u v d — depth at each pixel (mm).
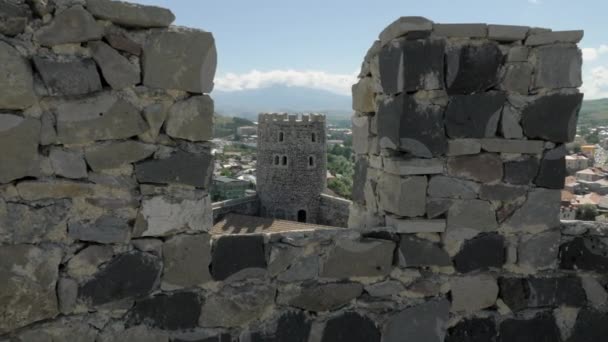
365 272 3355
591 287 3650
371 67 3662
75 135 2766
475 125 3311
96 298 2908
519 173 3428
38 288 2770
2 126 2600
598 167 54344
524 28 3264
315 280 3289
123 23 2787
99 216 2865
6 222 2668
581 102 3406
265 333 3238
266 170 33938
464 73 3232
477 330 3535
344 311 3355
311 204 33344
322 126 33188
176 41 2898
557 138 3426
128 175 2900
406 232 3361
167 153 2967
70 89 2723
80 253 2850
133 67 2846
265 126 33719
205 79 2994
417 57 3152
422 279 3438
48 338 2828
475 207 3402
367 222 3877
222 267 3135
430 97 3230
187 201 3037
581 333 3658
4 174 2631
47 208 2752
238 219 23391
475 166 3361
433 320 3469
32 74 2637
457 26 3172
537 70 3340
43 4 2605
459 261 3449
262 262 3193
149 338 3049
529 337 3592
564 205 28609
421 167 3273
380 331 3412
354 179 4242
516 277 3543
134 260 2961
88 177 2822
